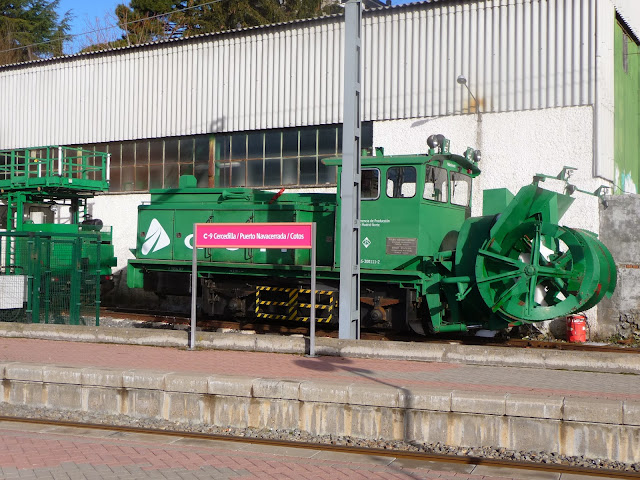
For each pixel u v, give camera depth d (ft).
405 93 62.69
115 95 79.97
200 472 22.84
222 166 73.41
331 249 51.67
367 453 25.46
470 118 59.62
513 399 26.13
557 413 25.53
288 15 131.54
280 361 36.45
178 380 30.32
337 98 66.28
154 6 141.90
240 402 29.58
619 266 53.01
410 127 62.28
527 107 57.31
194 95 74.64
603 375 33.01
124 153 80.07
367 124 65.05
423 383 30.40
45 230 68.59
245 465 23.81
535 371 33.99
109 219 79.46
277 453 25.49
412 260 47.37
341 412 28.22
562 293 43.45
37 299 50.01
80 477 22.06
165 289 59.62
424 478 22.50
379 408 27.73
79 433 28.27
